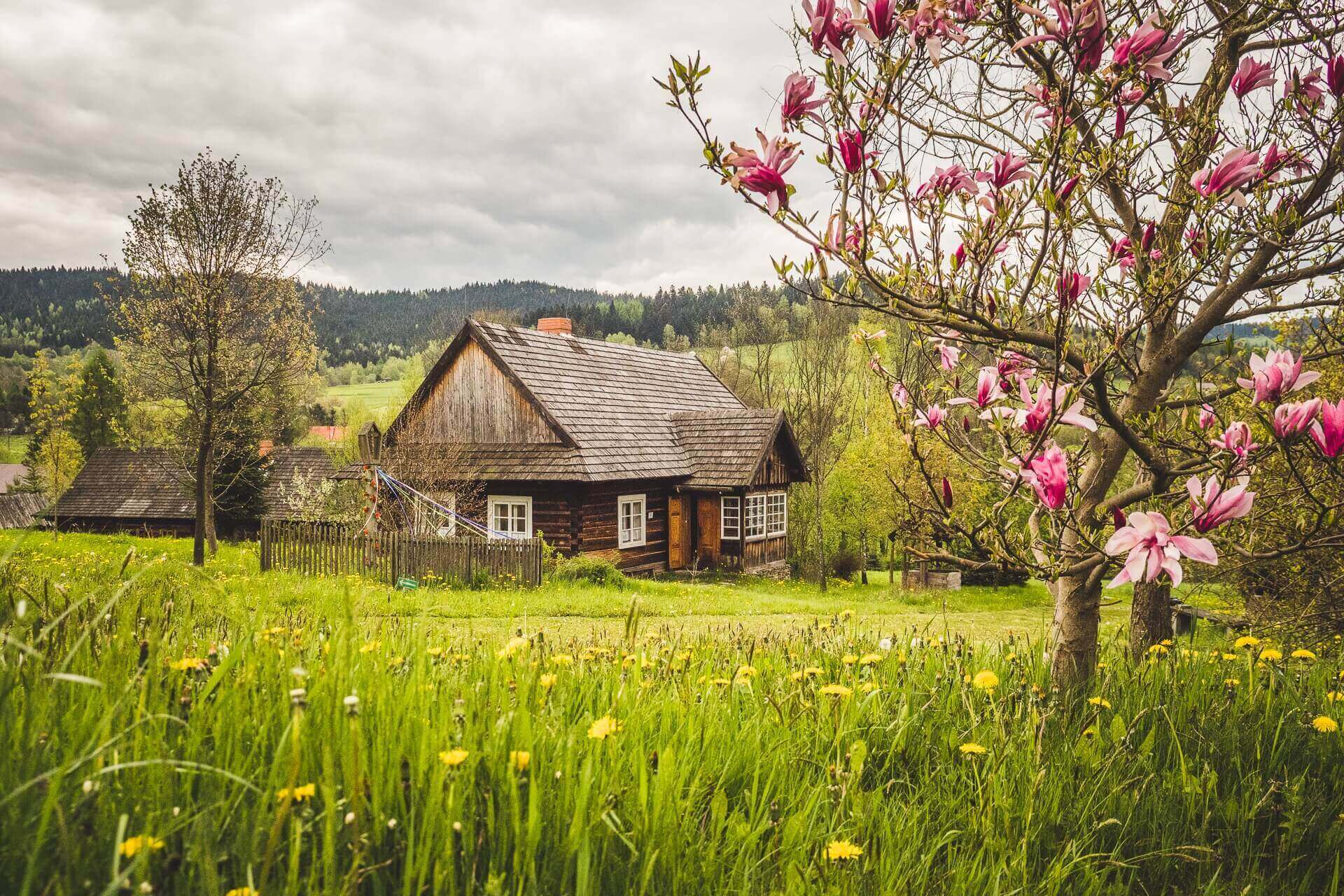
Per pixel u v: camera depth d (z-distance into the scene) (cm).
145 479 3909
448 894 150
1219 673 373
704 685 309
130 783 152
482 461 2306
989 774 241
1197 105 323
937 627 1186
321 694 187
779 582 2536
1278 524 399
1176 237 310
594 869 167
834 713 282
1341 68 274
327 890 131
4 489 7138
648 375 2984
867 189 274
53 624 147
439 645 307
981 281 290
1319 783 276
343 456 4506
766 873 187
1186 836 239
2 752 141
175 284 1934
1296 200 303
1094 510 324
